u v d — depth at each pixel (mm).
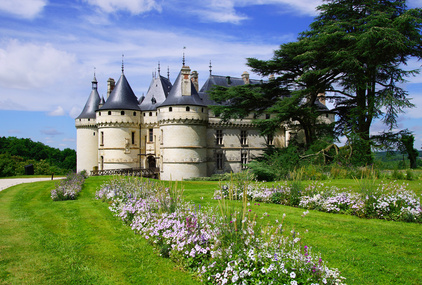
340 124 36156
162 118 40344
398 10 31844
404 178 23016
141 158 45625
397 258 8734
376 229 11344
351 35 29266
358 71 29766
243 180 18719
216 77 47375
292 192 16297
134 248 10156
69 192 20344
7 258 9414
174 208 11297
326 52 31250
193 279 7891
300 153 30781
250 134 46750
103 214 15094
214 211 12438
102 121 44000
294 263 6922
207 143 44125
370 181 15312
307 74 30531
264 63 34469
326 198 15172
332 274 6875
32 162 69625
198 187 23844
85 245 10523
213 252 7867
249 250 7426
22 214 15594
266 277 6895
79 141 52094
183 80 40406
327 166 26375
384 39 26656
